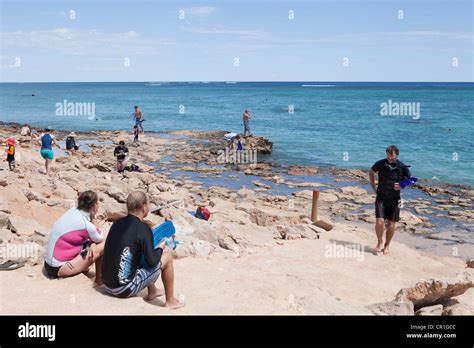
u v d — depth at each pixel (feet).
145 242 19.62
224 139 126.21
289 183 74.95
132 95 438.40
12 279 22.40
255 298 21.83
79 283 21.99
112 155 100.73
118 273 19.75
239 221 43.60
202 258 28.99
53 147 104.47
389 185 34.88
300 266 30.17
